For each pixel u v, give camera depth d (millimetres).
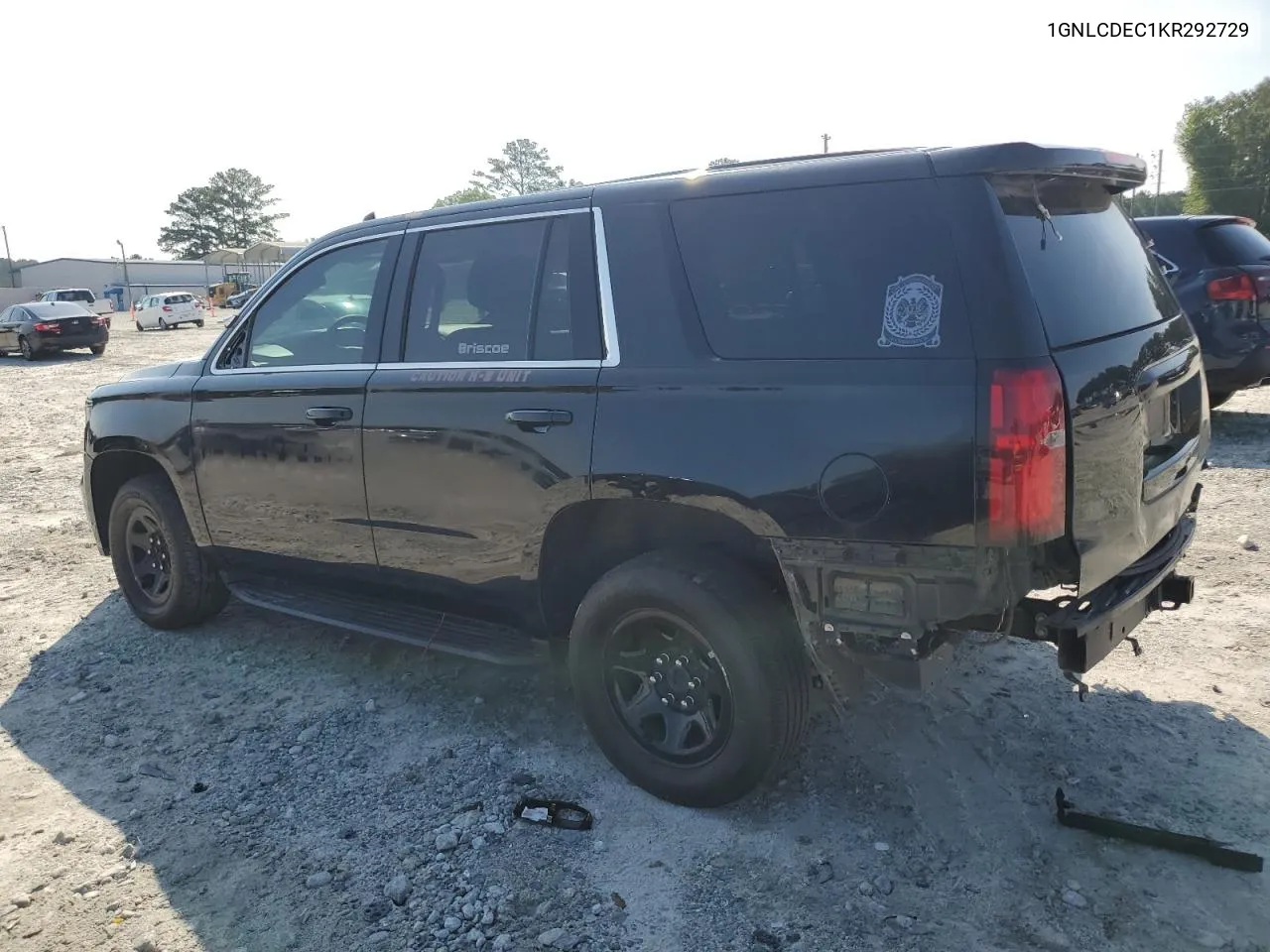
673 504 3117
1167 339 3324
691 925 2711
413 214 3973
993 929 2645
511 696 4180
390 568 3947
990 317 2592
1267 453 7695
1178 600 3348
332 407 3969
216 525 4578
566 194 3492
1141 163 3342
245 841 3189
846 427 2734
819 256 2896
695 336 3096
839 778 3389
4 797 3510
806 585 2857
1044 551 2715
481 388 3512
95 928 2787
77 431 12383
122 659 4754
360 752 3752
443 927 2738
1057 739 3580
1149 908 2697
